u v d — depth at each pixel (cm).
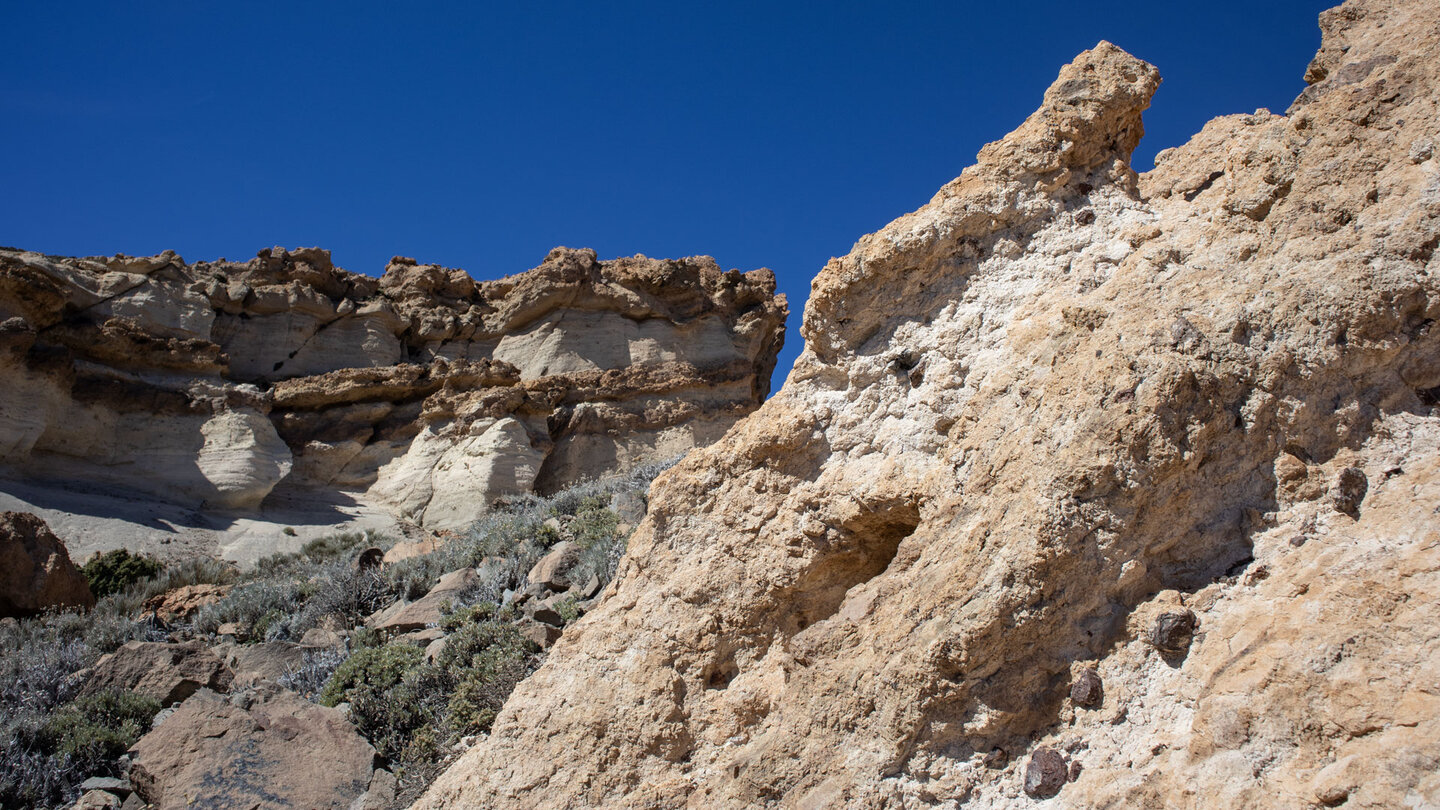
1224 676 422
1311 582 425
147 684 1214
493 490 3222
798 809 495
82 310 3189
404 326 3934
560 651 712
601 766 624
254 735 966
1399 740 353
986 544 488
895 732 481
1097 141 658
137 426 3086
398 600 1603
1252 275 503
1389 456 453
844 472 634
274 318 3709
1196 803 394
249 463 3119
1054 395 514
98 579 2173
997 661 470
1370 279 463
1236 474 469
